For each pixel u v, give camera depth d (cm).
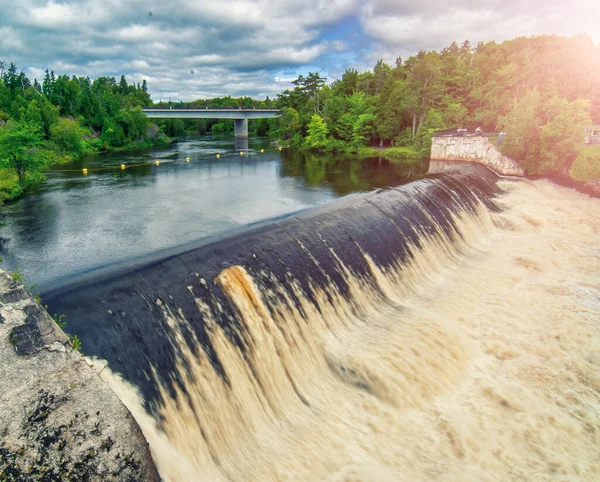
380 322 1817
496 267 2477
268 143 9994
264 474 1109
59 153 6525
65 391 750
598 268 2442
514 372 1588
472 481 1162
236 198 3328
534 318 1923
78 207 3012
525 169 4472
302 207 2959
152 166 5528
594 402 1443
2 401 694
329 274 1820
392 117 7444
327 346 1597
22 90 10469
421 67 6988
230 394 1244
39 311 853
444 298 2103
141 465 732
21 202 3203
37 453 652
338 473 1144
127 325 1170
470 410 1412
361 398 1445
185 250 1625
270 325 1473
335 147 7781
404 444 1272
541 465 1222
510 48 10825
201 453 1081
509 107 6538
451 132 5856
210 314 1344
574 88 6750
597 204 3719
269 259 1680
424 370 1543
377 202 2575
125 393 1018
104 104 10300
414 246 2367
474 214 3122
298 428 1293
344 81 10581
